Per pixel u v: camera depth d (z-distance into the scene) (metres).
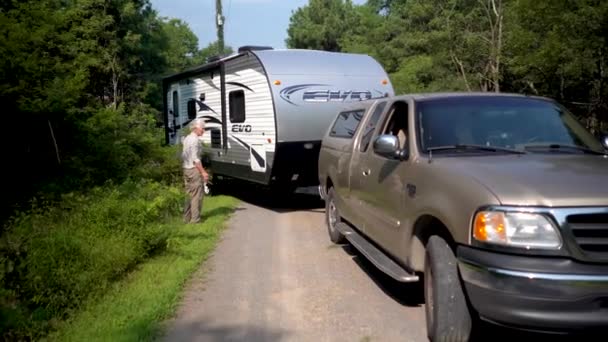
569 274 3.75
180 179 12.87
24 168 9.45
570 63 15.25
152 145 12.78
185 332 5.17
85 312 5.48
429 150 5.22
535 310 3.79
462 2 28.45
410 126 5.55
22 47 8.48
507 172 4.38
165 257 7.52
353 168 7.03
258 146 11.84
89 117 11.16
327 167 8.51
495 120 5.53
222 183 14.72
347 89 11.73
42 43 9.30
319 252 7.99
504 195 4.02
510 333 4.88
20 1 9.31
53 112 9.30
